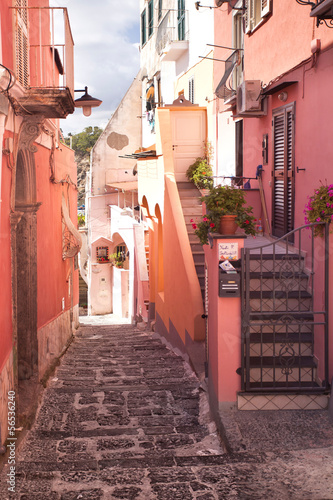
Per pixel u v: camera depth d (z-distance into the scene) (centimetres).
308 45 712
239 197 554
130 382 757
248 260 532
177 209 1071
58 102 646
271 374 565
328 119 632
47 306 941
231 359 536
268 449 454
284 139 795
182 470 417
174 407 634
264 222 924
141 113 2416
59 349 1085
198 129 1350
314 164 680
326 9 542
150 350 1091
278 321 576
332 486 381
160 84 1917
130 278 2094
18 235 784
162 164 1198
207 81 1341
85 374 831
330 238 523
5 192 563
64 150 1249
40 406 644
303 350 590
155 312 1473
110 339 1371
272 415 521
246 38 1027
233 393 537
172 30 1667
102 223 2483
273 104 862
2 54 549
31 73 767
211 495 371
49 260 977
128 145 2428
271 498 364
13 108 612
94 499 371
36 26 802
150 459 447
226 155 1196
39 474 415
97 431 554
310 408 535
